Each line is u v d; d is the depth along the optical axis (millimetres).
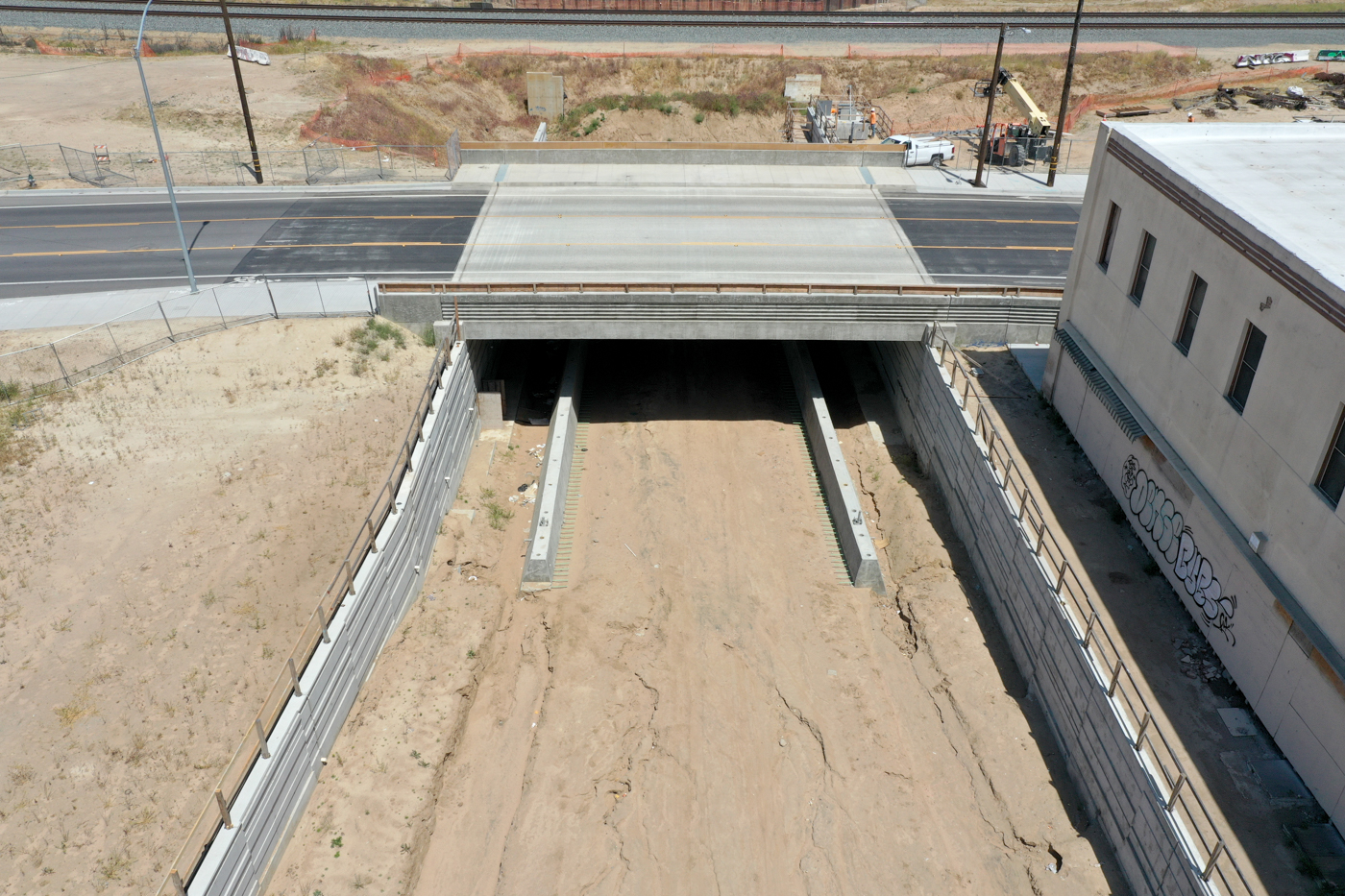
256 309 30875
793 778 21391
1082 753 19812
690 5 79938
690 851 19828
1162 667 19312
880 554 28547
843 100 62719
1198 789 16812
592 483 31031
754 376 37344
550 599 26266
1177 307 21125
